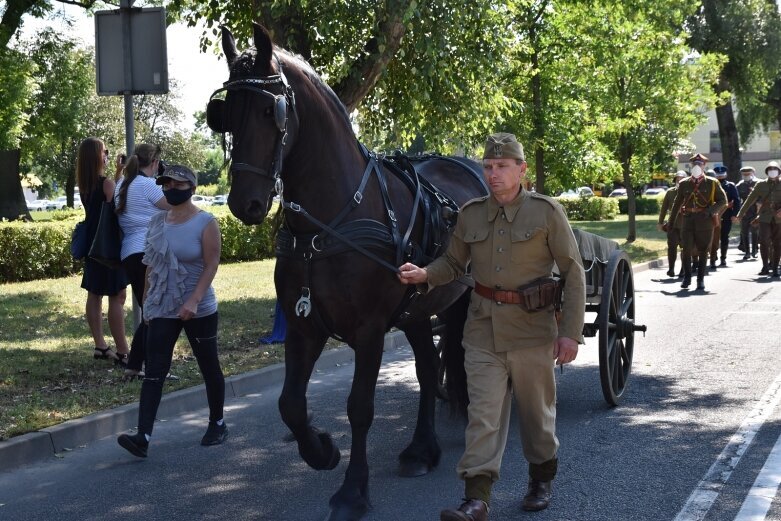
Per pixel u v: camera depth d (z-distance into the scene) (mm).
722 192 14516
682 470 5402
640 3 20156
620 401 7176
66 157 53844
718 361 8711
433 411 5656
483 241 4473
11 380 7523
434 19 10086
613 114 24031
